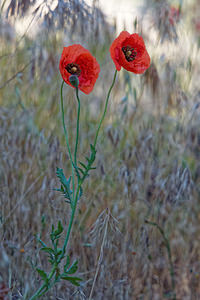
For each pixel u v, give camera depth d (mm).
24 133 1304
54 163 1287
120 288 1260
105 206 1306
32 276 1221
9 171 1271
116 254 1274
